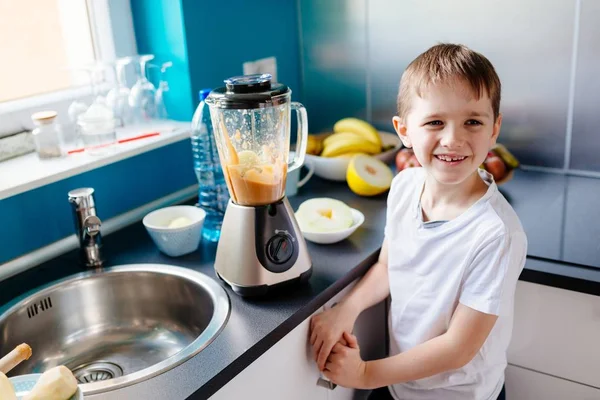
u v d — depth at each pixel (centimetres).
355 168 161
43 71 154
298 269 116
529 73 166
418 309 122
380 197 162
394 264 126
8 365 79
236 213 113
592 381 131
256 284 112
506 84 170
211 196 146
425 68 112
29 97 150
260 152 115
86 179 145
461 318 112
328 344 115
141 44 166
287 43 194
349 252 132
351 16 187
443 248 117
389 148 183
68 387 77
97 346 127
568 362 133
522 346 137
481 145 111
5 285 126
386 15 181
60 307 125
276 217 112
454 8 171
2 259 131
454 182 112
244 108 108
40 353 121
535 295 131
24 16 148
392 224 128
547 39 161
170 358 97
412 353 115
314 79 200
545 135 169
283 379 111
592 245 130
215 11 163
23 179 126
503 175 166
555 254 128
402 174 133
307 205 143
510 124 173
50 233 140
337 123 184
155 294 129
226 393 98
